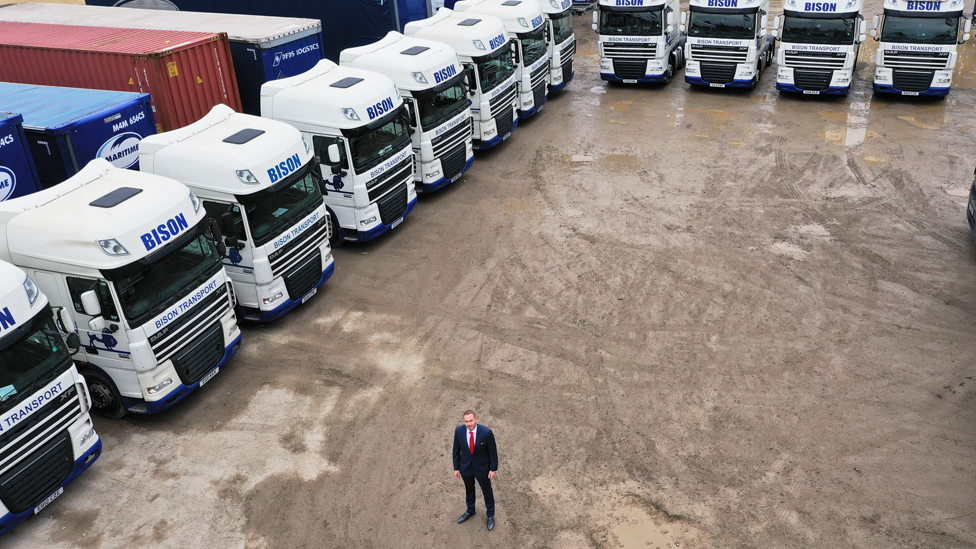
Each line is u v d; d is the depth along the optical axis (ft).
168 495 29.48
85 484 30.27
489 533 26.91
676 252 46.34
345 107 43.27
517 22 65.46
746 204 52.24
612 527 26.91
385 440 31.91
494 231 50.37
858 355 35.88
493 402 33.91
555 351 37.42
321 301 43.09
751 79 74.02
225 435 32.68
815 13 68.69
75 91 45.24
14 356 26.37
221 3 76.38
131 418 34.19
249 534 27.43
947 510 26.91
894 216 49.42
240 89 57.67
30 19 65.87
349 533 27.25
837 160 58.75
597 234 49.19
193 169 36.47
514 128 66.54
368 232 46.68
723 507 27.53
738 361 35.88
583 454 30.50
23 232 30.25
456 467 26.05
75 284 30.30
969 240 45.93
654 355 36.70
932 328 37.68
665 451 30.42
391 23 71.82
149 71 47.96
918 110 69.15
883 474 28.66
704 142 64.03
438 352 37.86
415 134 52.11
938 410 31.96
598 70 88.22
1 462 26.12
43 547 27.32
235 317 37.91
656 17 74.95
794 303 40.42
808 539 25.96
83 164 40.40
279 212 38.22
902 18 67.10
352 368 36.94
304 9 73.15
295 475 30.19
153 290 31.32
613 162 60.80
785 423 31.63
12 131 36.88
